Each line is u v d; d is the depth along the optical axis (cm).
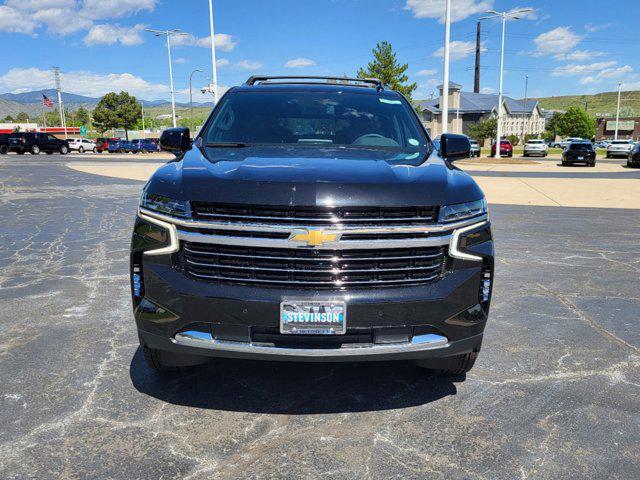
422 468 245
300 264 258
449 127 9488
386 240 257
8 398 304
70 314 448
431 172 285
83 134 9375
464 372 332
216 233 258
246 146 341
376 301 258
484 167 2909
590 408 302
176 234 263
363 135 364
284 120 377
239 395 312
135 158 3838
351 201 253
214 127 375
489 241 282
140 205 281
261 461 249
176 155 378
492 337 409
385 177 268
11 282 541
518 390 323
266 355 261
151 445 261
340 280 259
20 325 421
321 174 265
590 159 2897
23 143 4394
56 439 265
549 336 412
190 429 276
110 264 620
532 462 251
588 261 664
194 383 326
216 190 259
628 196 1416
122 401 303
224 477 237
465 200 273
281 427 279
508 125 11894
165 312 267
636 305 491
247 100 404
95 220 948
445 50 2180
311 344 263
